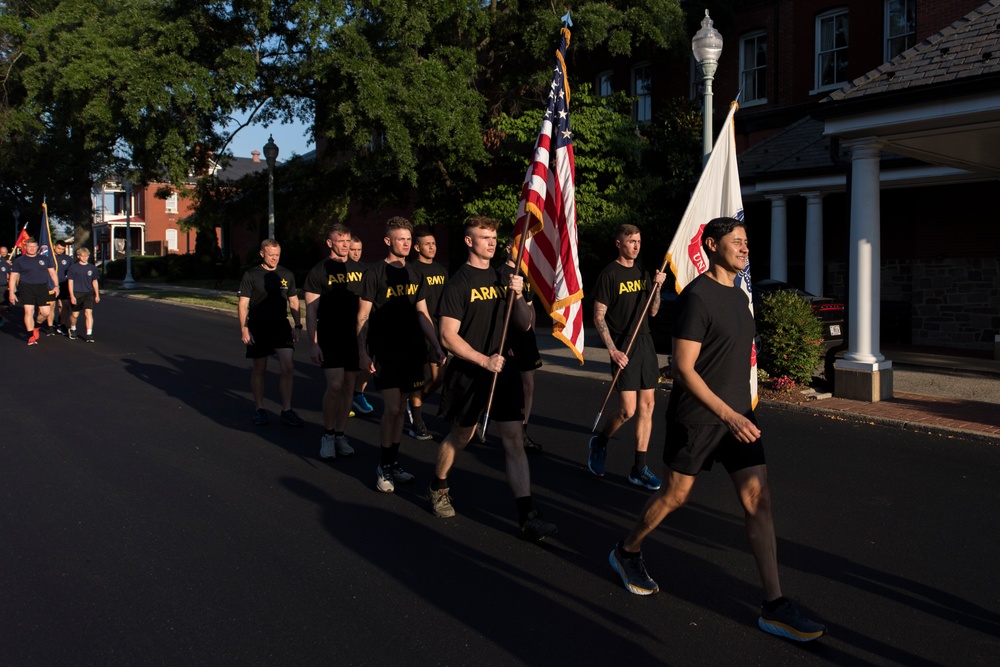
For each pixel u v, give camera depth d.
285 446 7.23
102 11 26.17
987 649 3.54
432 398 9.70
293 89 19.52
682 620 3.82
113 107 18.27
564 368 12.05
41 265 15.05
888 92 8.59
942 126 8.66
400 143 16.55
